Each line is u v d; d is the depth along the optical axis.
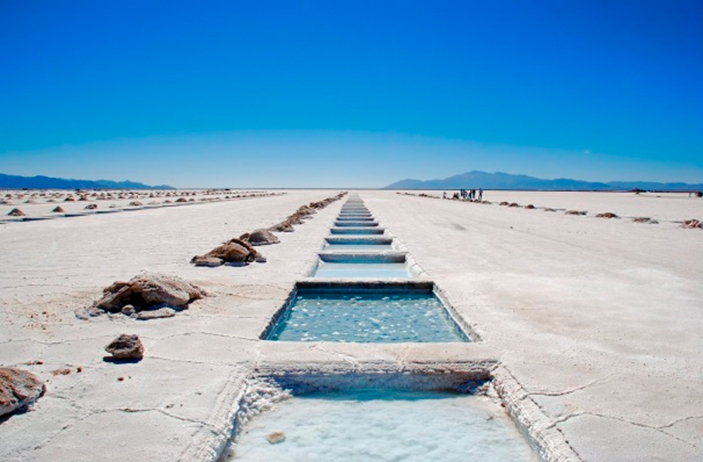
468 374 3.12
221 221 14.92
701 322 4.16
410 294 5.96
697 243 9.71
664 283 5.76
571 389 2.78
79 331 3.82
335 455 2.36
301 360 3.22
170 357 3.27
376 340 4.31
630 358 3.29
